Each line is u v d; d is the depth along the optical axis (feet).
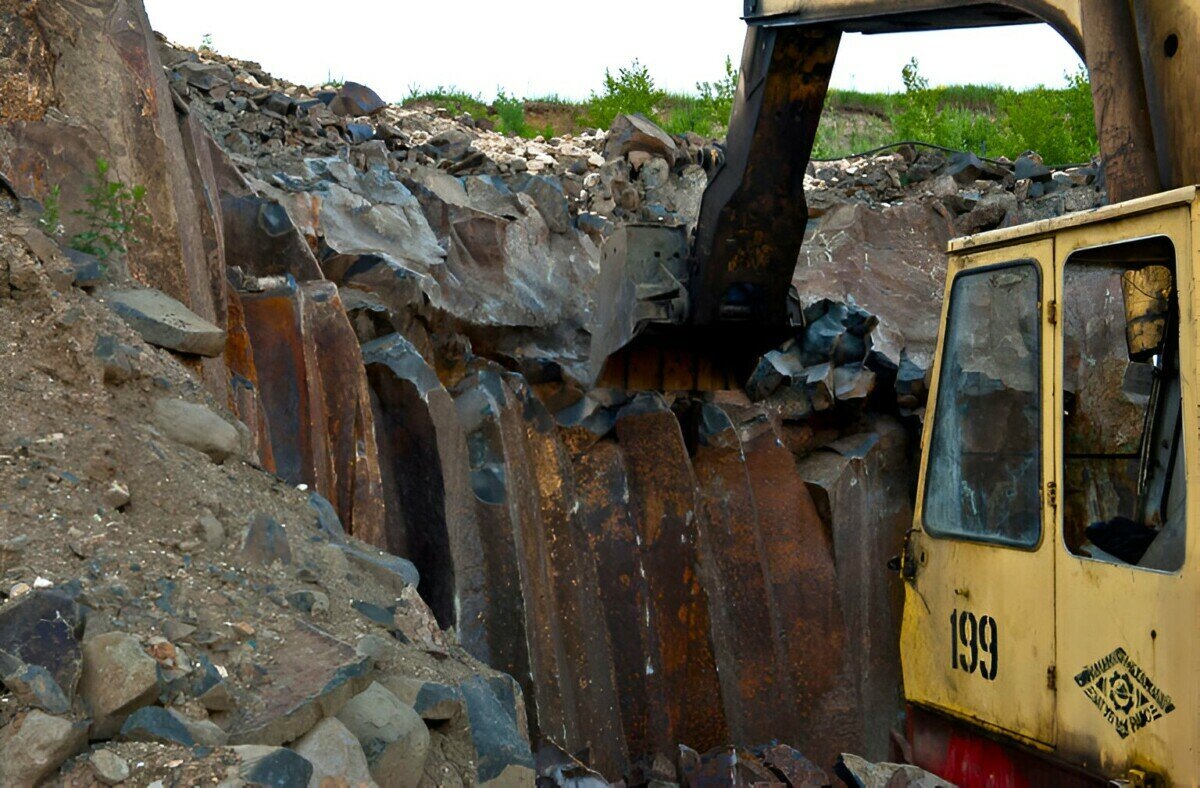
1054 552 13.12
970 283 15.03
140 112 18.78
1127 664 11.87
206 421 13.85
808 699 33.19
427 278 29.86
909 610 16.21
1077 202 41.78
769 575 33.47
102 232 16.81
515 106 56.54
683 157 43.19
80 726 8.24
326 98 40.16
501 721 11.82
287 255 25.53
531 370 32.40
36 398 12.03
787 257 27.14
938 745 15.57
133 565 10.44
